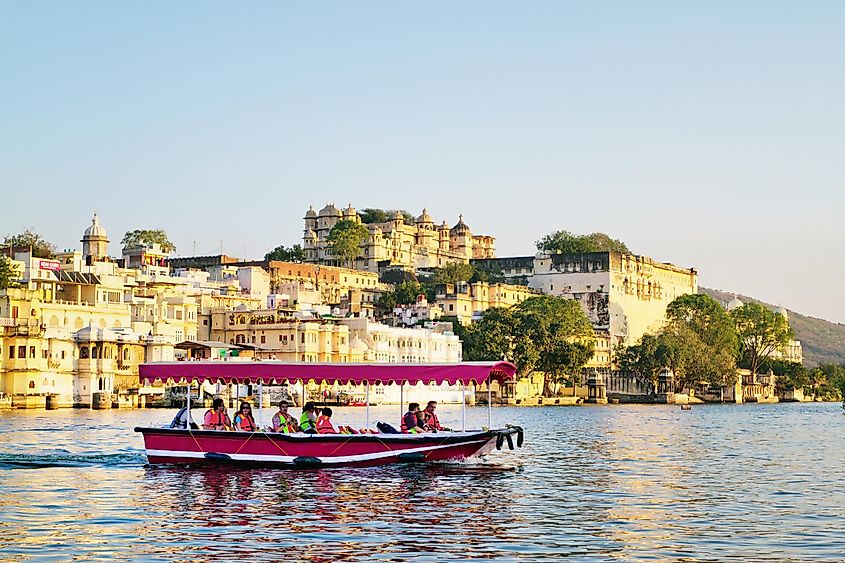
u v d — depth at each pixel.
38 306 132.25
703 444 69.31
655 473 47.34
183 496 37.78
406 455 46.44
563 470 47.84
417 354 175.25
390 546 28.92
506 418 117.94
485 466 48.16
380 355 167.88
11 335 121.44
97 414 110.88
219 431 46.44
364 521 32.72
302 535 30.44
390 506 35.66
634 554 28.06
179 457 47.06
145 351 135.75
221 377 48.00
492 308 195.00
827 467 51.19
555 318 192.75
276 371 47.44
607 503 36.81
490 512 34.53
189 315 156.25
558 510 35.12
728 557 27.75
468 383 48.91
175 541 29.53
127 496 37.78
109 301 145.12
